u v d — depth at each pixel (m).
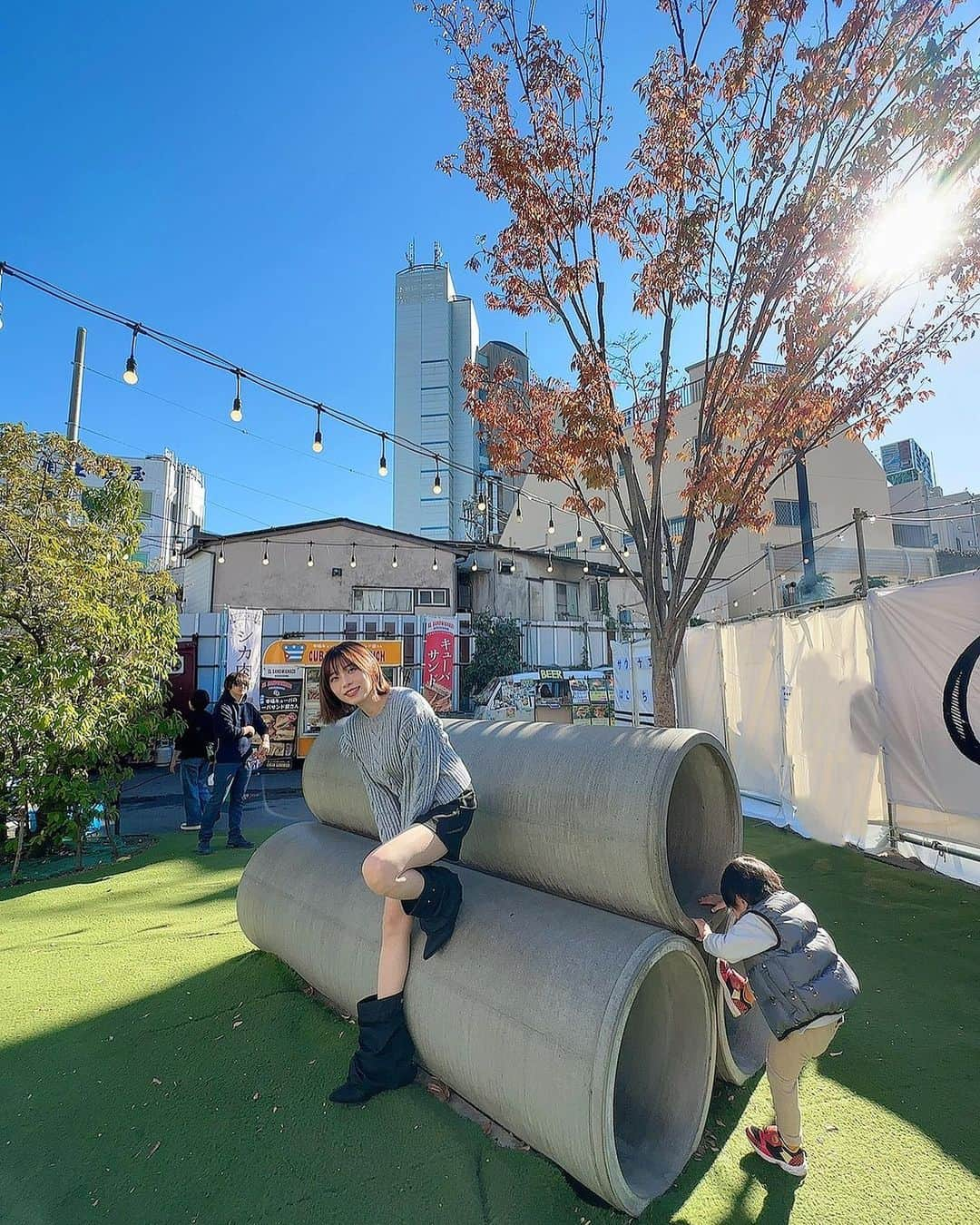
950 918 4.41
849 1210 1.98
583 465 5.33
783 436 5.08
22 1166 2.23
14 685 5.84
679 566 5.41
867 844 6.16
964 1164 2.16
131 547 8.03
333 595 21.88
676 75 4.89
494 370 6.14
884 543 25.98
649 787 2.24
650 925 2.24
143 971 3.70
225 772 6.57
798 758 7.23
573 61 5.09
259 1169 2.19
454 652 17.50
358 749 2.67
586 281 5.31
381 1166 2.19
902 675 5.74
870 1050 2.85
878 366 5.31
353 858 3.35
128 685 6.71
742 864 2.33
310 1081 2.64
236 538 21.67
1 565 6.09
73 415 11.34
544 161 5.06
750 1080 2.63
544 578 24.58
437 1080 2.63
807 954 2.14
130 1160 2.25
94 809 6.45
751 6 4.50
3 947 4.11
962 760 5.20
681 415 19.89
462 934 2.49
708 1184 2.10
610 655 23.67
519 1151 2.25
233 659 13.46
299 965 3.27
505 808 2.65
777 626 7.71
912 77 4.17
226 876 5.66
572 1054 1.95
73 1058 2.86
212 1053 2.86
